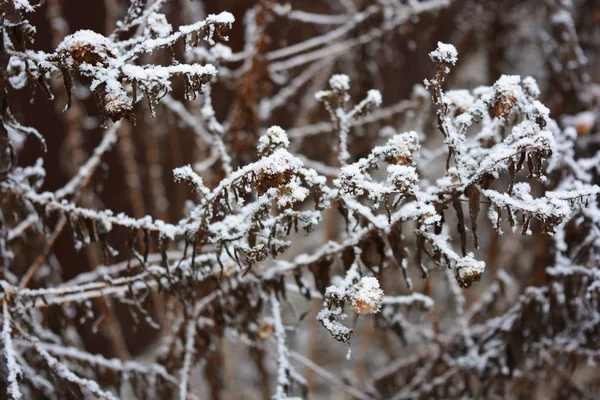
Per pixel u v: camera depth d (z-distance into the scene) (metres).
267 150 0.77
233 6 1.43
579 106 1.13
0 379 0.92
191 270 0.87
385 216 0.83
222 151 0.92
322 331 1.80
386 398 1.07
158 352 1.01
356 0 1.21
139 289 0.91
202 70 0.74
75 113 1.21
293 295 1.91
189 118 1.09
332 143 1.21
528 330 0.97
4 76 0.81
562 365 1.04
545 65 1.18
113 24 1.17
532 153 0.76
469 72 1.47
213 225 0.81
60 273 1.02
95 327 0.94
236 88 1.09
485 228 1.57
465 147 0.83
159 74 0.73
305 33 1.52
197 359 0.99
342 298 0.76
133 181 1.29
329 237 1.27
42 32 1.30
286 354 0.89
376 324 0.97
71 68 0.75
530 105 0.79
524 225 0.77
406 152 0.77
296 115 1.52
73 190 0.94
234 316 0.94
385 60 1.21
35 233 0.95
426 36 1.27
